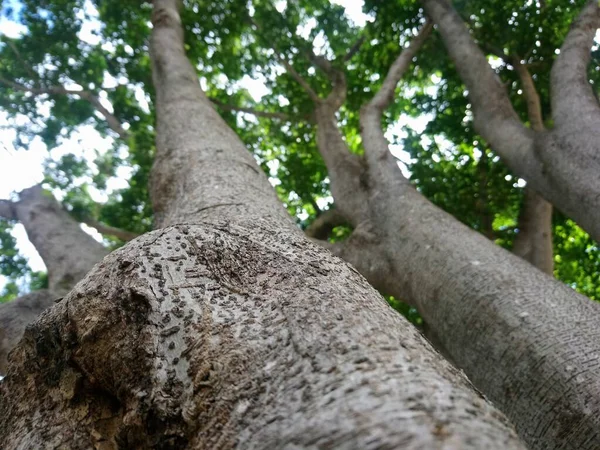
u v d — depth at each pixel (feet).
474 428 3.26
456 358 11.66
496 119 19.49
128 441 4.73
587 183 13.37
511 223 30.50
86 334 5.28
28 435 5.35
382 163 19.56
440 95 31.73
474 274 11.78
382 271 15.60
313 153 34.73
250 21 35.04
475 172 29.17
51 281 18.81
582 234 28.94
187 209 10.63
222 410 4.07
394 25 31.48
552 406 8.37
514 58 26.91
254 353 4.42
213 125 16.67
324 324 4.59
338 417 3.46
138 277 5.42
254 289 5.51
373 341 4.35
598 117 15.03
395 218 16.11
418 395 3.54
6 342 13.83
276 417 3.74
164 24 26.55
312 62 33.27
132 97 36.96
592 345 8.74
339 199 20.30
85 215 27.50
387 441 3.15
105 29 36.73
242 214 9.20
